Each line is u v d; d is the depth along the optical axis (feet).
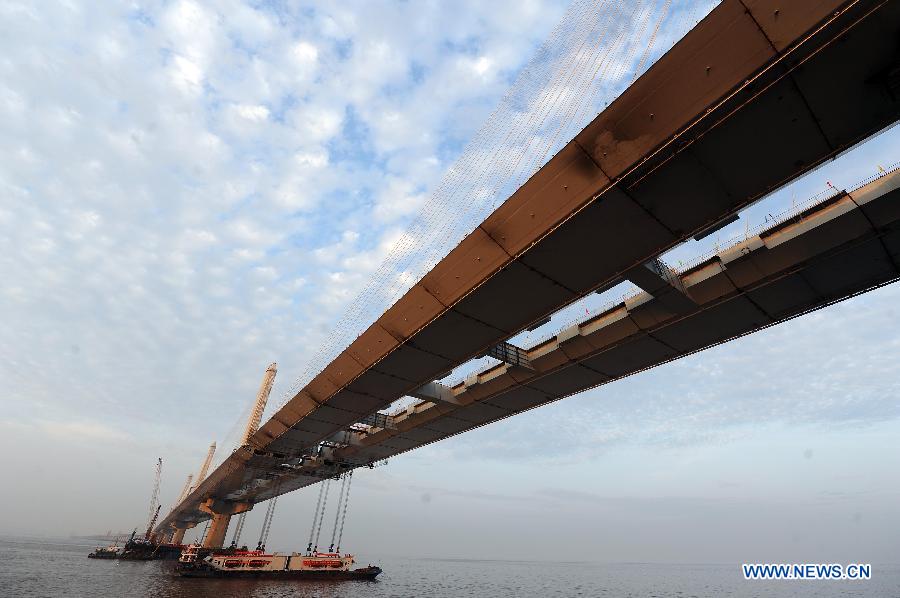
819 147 51.03
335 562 240.94
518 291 77.30
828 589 388.16
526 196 66.08
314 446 180.14
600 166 57.98
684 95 50.11
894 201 62.34
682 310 84.89
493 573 518.78
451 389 135.54
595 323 100.73
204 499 290.97
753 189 56.18
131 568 263.29
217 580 200.64
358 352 106.73
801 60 44.21
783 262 73.82
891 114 46.83
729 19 45.96
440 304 84.28
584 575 546.26
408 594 211.61
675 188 57.31
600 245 66.59
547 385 118.52
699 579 512.63
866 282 74.08
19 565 249.34
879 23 40.70
